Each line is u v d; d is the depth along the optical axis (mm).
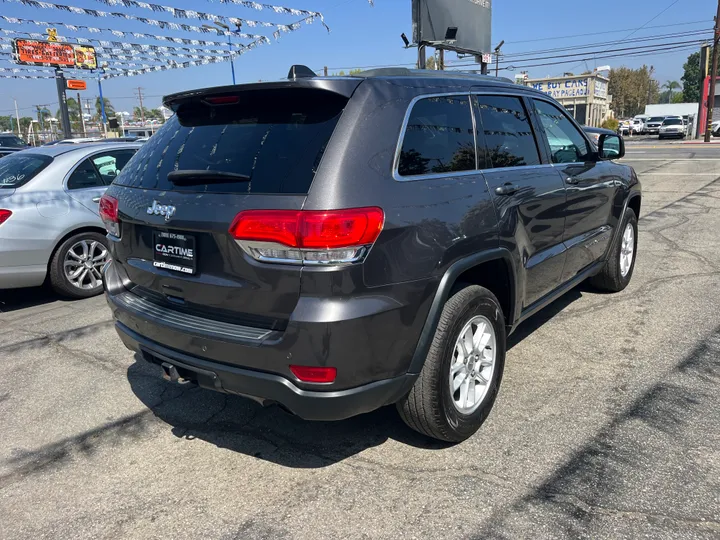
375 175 2572
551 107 4285
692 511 2496
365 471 2918
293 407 2529
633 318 4855
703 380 3695
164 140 3213
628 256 5613
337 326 2396
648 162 19969
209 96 2908
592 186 4480
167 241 2871
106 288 3408
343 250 2398
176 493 2822
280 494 2771
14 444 3338
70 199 5977
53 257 5898
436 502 2643
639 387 3633
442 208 2828
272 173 2549
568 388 3666
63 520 2660
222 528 2553
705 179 14188
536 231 3646
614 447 2992
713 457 2873
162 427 3471
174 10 9219
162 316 2916
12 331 5242
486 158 3324
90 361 4488
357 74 2955
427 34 14969
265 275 2469
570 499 2607
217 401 3785
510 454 2984
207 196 2662
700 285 5668
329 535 2467
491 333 3234
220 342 2604
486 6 18234
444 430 2951
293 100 2758
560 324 4793
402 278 2600
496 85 3693
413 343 2713
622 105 92438
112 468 3064
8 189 5773
